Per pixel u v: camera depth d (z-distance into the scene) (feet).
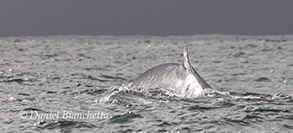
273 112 154.30
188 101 168.25
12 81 242.17
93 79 264.72
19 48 582.76
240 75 318.24
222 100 169.27
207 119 146.30
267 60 431.02
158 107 161.58
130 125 141.38
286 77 303.89
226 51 556.10
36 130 138.72
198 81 176.14
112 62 404.98
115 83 248.11
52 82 243.19
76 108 165.78
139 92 182.91
